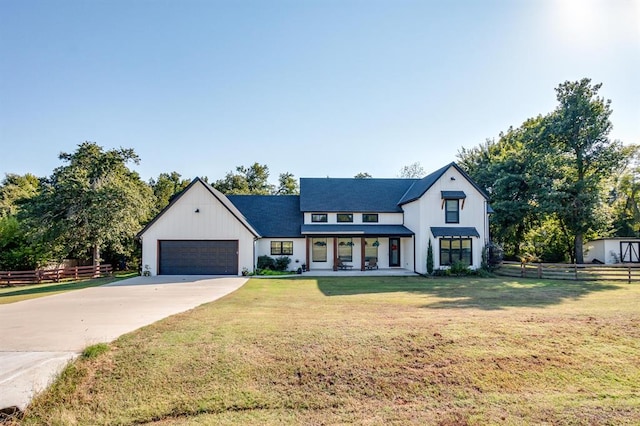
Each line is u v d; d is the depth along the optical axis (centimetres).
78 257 3291
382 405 566
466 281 2073
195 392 596
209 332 847
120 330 877
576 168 3138
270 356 707
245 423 521
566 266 2694
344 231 2675
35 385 586
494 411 544
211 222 2456
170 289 1728
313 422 524
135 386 610
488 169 3606
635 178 3975
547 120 3238
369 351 729
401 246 2872
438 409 552
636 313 1049
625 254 3625
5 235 3003
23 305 1284
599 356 711
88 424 523
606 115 3031
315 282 2020
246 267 2445
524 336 811
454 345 756
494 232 3438
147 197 3494
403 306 1216
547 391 599
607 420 517
